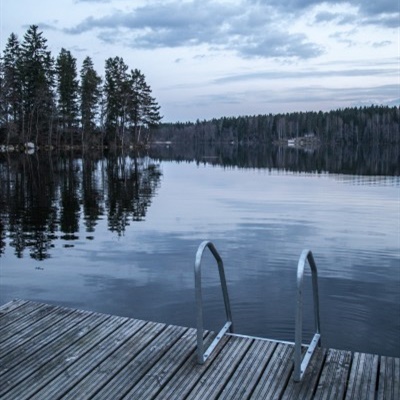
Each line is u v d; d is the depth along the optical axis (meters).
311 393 3.46
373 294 7.69
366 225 13.99
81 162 41.94
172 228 13.53
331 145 126.06
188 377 3.74
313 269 4.04
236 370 3.81
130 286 8.10
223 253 10.46
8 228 13.51
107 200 19.53
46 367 3.94
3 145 53.81
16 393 3.57
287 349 4.11
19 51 54.31
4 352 4.20
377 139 133.38
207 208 17.58
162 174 33.28
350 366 3.80
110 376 3.78
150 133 85.31
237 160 55.31
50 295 7.67
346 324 6.49
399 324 6.48
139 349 4.22
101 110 67.94
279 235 12.50
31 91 55.22
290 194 22.20
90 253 10.52
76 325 4.75
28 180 26.62
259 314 6.80
